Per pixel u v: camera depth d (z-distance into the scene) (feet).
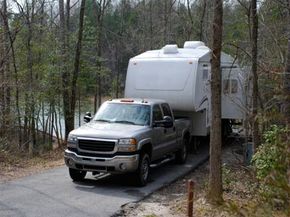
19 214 27.37
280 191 13.79
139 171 36.50
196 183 39.14
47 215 27.32
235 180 35.81
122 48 130.00
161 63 51.75
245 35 56.29
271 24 43.65
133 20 135.23
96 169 35.78
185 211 28.94
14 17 72.08
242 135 67.00
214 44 29.48
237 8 61.00
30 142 69.87
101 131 36.50
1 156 49.03
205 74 53.47
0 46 68.74
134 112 40.24
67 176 40.45
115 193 34.17
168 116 42.68
